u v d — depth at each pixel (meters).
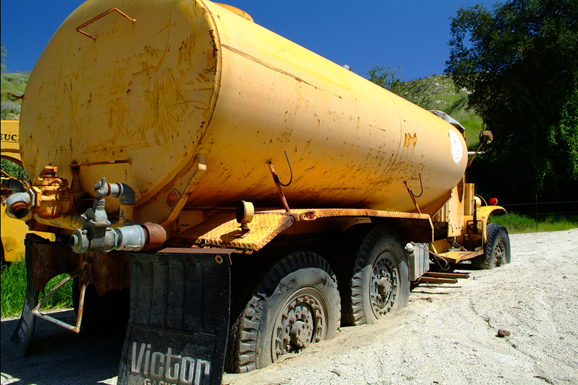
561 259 8.28
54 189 3.19
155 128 2.93
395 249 4.68
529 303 4.77
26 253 4.08
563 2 21.33
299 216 2.99
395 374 2.91
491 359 3.18
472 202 7.92
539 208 22.48
